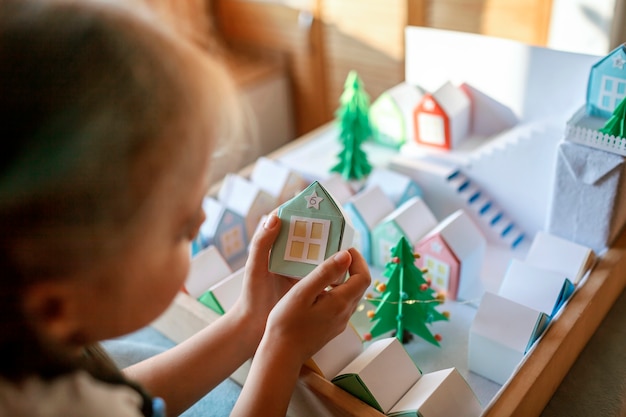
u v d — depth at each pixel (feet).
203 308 2.23
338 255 1.62
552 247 2.42
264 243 1.77
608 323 2.32
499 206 2.98
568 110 2.74
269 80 5.22
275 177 3.14
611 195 2.30
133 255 1.01
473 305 2.50
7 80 0.91
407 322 2.27
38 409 1.01
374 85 4.82
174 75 1.00
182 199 1.06
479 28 4.12
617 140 2.21
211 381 1.80
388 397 1.79
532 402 1.85
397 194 2.99
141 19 1.02
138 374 1.74
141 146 0.95
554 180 2.43
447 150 3.16
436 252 2.52
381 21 4.50
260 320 1.85
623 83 2.23
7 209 0.90
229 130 1.22
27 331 0.99
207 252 2.53
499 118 3.08
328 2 4.76
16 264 0.94
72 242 0.93
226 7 5.52
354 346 1.99
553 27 3.75
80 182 0.91
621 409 1.96
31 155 0.91
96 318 1.06
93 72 0.93
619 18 3.52
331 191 2.98
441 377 1.81
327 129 3.86
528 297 2.22
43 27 0.93
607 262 2.32
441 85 3.19
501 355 2.05
